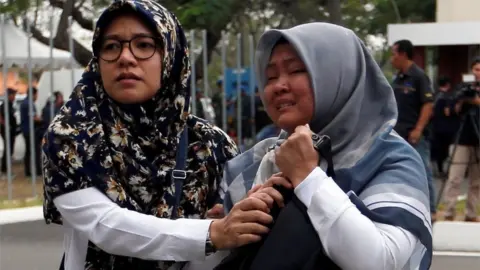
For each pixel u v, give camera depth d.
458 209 9.62
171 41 2.63
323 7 16.25
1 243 8.44
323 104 2.38
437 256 7.59
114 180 2.52
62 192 2.49
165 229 2.43
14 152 15.91
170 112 2.64
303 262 2.23
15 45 13.80
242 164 2.68
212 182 2.74
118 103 2.60
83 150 2.50
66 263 2.64
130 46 2.56
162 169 2.61
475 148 8.80
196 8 14.59
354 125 2.39
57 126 2.52
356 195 2.30
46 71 17.80
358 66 2.42
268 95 2.47
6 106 10.98
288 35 2.37
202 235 2.41
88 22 16.66
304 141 2.29
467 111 8.80
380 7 20.34
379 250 2.15
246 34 16.17
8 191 11.44
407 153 2.37
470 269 7.13
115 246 2.47
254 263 2.27
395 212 2.22
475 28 11.55
